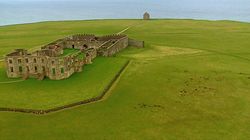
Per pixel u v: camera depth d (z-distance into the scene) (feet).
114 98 320.70
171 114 289.12
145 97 325.83
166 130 260.83
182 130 261.24
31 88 342.85
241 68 437.58
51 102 303.89
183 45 606.14
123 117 282.15
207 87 357.82
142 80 374.84
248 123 273.75
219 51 549.95
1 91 334.65
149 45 599.16
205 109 300.81
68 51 511.40
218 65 451.12
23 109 289.53
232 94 338.75
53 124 268.41
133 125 268.21
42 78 370.94
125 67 428.15
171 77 389.60
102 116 283.38
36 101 306.96
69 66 378.53
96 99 314.35
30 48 570.05
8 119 275.59
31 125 266.57
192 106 306.96
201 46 595.88
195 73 408.05
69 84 353.72
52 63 363.97
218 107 305.53
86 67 420.77
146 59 477.77
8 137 248.52
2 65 444.55
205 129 263.29
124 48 565.12
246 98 327.88
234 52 541.34
